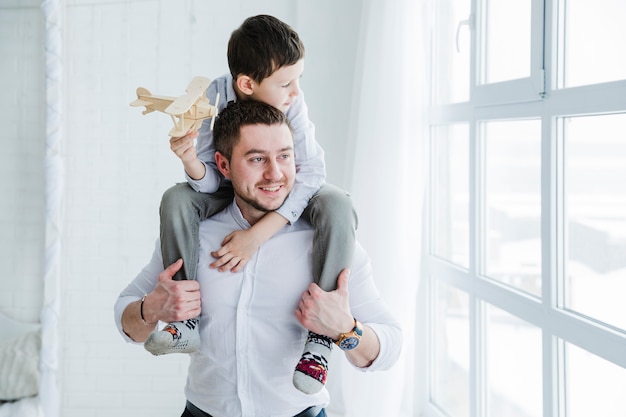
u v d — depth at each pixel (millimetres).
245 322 1535
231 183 1675
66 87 3490
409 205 2859
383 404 2822
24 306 3287
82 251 3545
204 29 3520
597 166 1776
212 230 1624
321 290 1483
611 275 1719
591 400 1834
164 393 3580
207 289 1561
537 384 2160
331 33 3500
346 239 1530
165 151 3551
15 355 3232
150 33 3506
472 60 2584
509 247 2350
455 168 2881
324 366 1485
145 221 3564
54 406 3230
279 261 1559
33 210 3301
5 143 3297
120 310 1655
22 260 3293
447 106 2855
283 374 1539
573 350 1928
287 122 1522
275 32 1571
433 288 3148
